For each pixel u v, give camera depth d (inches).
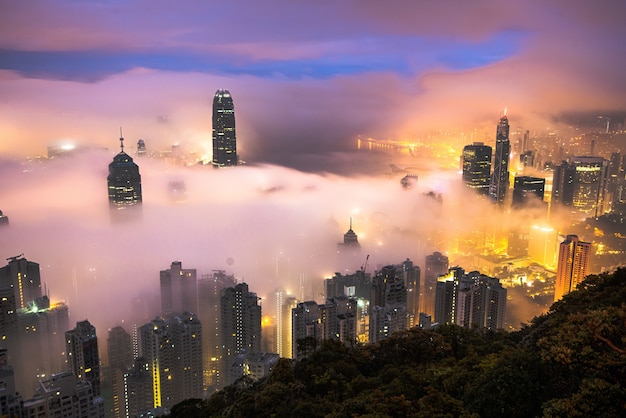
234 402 3189.0
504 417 2015.3
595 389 1546.5
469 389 2279.8
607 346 1654.8
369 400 2362.2
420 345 3351.4
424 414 2118.6
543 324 3102.9
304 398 2780.5
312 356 3435.0
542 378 2079.2
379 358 3388.3
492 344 3189.0
